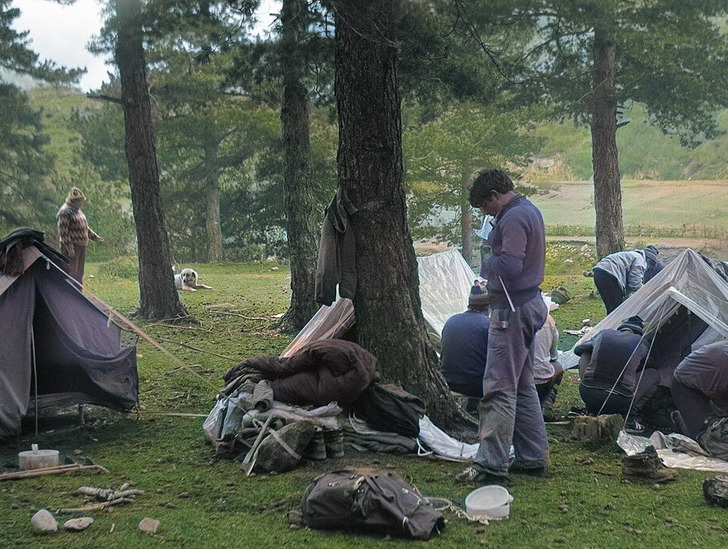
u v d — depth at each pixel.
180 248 38.19
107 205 32.22
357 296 7.08
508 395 5.68
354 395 6.49
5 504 5.23
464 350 6.80
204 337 12.75
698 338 7.62
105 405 7.39
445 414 6.97
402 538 4.59
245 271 29.52
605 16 16.02
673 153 45.47
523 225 5.65
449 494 5.41
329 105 14.66
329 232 7.00
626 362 7.07
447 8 11.07
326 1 7.36
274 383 6.65
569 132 44.38
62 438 7.03
